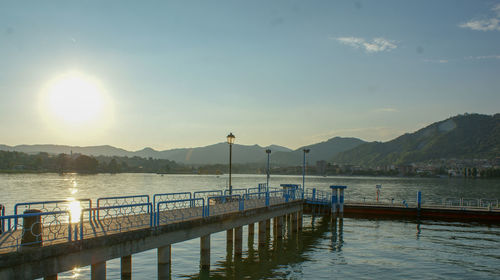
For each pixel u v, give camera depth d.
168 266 18.58
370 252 30.62
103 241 14.84
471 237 37.28
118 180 194.12
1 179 164.62
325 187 150.25
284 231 39.97
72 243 13.69
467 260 28.31
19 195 81.56
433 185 189.25
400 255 29.69
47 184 131.38
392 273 24.81
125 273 20.56
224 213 23.17
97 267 14.84
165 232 18.05
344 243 34.00
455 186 179.12
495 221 46.78
